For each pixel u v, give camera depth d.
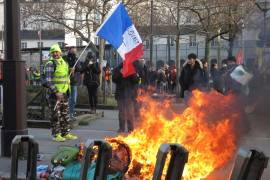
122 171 6.29
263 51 12.81
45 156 8.99
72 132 12.52
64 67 10.79
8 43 8.73
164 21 38.38
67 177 6.60
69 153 6.96
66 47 19.88
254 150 4.24
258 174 4.27
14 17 8.71
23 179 6.97
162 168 4.50
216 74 15.63
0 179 7.48
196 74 13.78
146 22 37.81
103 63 26.30
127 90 11.96
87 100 19.05
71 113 14.12
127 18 11.18
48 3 28.86
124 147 6.46
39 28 36.00
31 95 18.28
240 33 22.84
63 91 10.80
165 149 4.49
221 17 28.47
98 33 11.10
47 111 15.19
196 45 46.59
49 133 12.16
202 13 30.14
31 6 29.05
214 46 44.88
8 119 8.87
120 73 11.91
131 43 11.23
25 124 8.98
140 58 12.39
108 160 4.79
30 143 5.08
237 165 4.26
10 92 8.82
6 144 8.90
